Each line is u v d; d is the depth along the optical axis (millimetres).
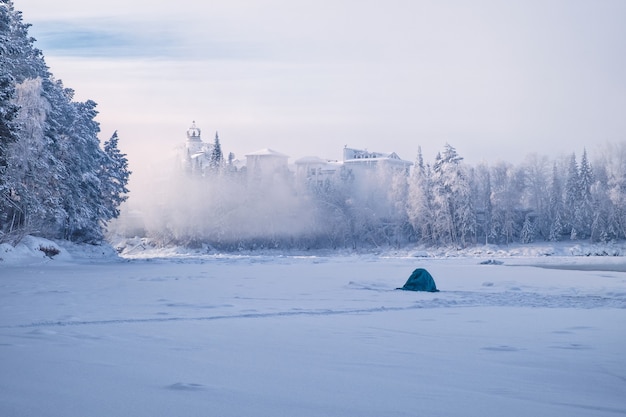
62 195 61750
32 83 50531
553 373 7211
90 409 4992
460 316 14703
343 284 27500
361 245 119250
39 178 52875
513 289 25359
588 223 104938
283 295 20969
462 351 8984
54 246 54438
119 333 10484
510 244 107812
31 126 49500
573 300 20094
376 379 6676
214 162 136375
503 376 6984
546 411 5281
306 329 11703
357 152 183500
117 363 7359
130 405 5164
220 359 7906
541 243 106750
